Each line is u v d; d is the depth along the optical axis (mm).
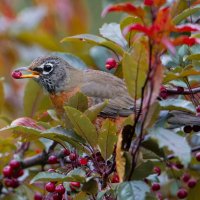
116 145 8297
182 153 7316
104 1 14320
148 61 7547
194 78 10477
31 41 16156
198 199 10672
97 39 10094
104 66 13227
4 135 11297
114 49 10117
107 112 10719
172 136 7562
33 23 16469
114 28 10383
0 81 12727
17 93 15688
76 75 11914
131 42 9844
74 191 9227
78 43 15328
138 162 8133
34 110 12578
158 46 7352
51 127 9461
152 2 7676
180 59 9836
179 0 10250
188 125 9367
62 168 9328
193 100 9656
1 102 12922
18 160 11531
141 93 7699
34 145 13273
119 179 8242
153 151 8414
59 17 16797
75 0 16906
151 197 7840
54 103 12102
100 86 11242
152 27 7223
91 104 11109
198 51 9789
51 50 15938
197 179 11070
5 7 16922
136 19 9633
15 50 16672
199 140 11312
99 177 8562
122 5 7395
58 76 11984
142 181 8008
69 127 8805
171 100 8445
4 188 11898
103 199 8586
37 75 12141
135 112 7859
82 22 16828
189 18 11219
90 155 8727
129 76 7816
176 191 11398
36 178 8359
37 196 11320
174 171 10938
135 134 8164
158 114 7816
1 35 16406
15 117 15445
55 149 11312
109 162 8852
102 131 8383
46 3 16828
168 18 7238
